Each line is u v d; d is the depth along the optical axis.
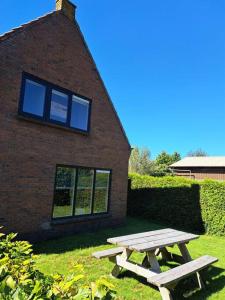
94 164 10.92
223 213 12.05
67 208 9.76
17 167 8.04
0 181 7.59
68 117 9.84
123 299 4.94
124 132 12.64
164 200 14.34
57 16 9.55
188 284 5.91
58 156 9.38
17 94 8.09
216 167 36.69
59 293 1.93
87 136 10.62
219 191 12.29
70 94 9.97
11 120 7.90
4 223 7.68
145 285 5.60
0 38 7.71
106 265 6.59
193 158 41.81
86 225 10.48
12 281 1.89
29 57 8.51
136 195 15.68
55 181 9.28
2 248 2.90
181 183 13.88
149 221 14.36
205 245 9.91
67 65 9.88
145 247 5.27
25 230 8.22
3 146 7.68
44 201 8.84
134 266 5.58
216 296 5.43
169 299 4.52
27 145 8.34
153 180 15.03
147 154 41.56
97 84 11.25
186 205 13.44
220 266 7.32
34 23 8.70
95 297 1.94
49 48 9.19
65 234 9.55
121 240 5.83
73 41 10.20
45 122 8.83
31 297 1.79
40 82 8.87
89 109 10.81
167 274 4.93
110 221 11.71
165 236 6.51
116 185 12.09
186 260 6.70
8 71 7.86
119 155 12.30
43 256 7.04
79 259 6.93
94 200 10.96
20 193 8.11
